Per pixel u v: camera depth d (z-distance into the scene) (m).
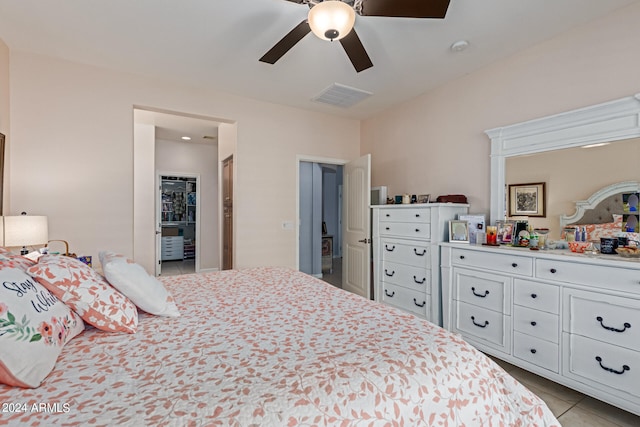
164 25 2.17
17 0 1.90
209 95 3.32
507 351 2.16
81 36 2.31
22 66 2.53
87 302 1.13
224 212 4.74
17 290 0.92
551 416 1.03
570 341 1.83
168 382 0.82
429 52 2.49
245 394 0.77
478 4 1.90
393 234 3.26
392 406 0.83
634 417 1.72
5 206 2.40
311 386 0.81
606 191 2.02
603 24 2.03
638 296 1.57
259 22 2.14
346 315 1.37
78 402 0.73
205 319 1.32
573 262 1.81
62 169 2.66
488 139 2.74
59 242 2.65
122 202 2.89
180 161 5.74
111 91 2.85
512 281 2.13
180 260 7.44
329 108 3.88
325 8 1.49
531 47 2.42
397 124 3.76
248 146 3.56
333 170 7.46
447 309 2.61
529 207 2.42
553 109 2.29
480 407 0.96
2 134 2.35
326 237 6.02
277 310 1.44
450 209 2.80
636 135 1.88
